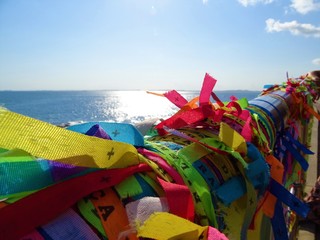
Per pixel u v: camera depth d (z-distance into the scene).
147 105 116.00
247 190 0.95
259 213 1.24
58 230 0.53
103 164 0.59
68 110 77.25
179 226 0.58
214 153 0.93
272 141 1.63
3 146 0.54
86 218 0.56
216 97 1.23
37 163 0.54
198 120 1.13
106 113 69.75
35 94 181.25
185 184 0.75
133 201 0.62
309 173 4.98
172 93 1.29
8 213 0.50
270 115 1.71
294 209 1.25
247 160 1.04
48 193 0.54
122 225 0.59
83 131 0.78
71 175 0.57
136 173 0.68
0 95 177.25
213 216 0.76
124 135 0.79
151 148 0.81
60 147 0.56
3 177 0.51
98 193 0.60
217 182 0.87
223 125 0.96
